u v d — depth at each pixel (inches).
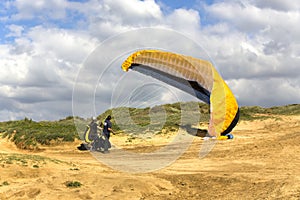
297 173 481.7
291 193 348.2
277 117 1414.9
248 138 930.1
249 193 369.1
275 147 749.9
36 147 856.9
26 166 513.0
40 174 478.6
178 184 438.3
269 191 370.3
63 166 550.0
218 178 465.1
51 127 1072.2
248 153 697.0
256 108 1791.3
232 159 639.8
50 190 370.6
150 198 361.4
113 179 421.4
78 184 391.2
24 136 933.2
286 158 622.2
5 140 971.9
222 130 880.3
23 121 1304.1
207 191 394.0
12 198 352.2
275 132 1064.8
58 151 807.7
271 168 534.9
